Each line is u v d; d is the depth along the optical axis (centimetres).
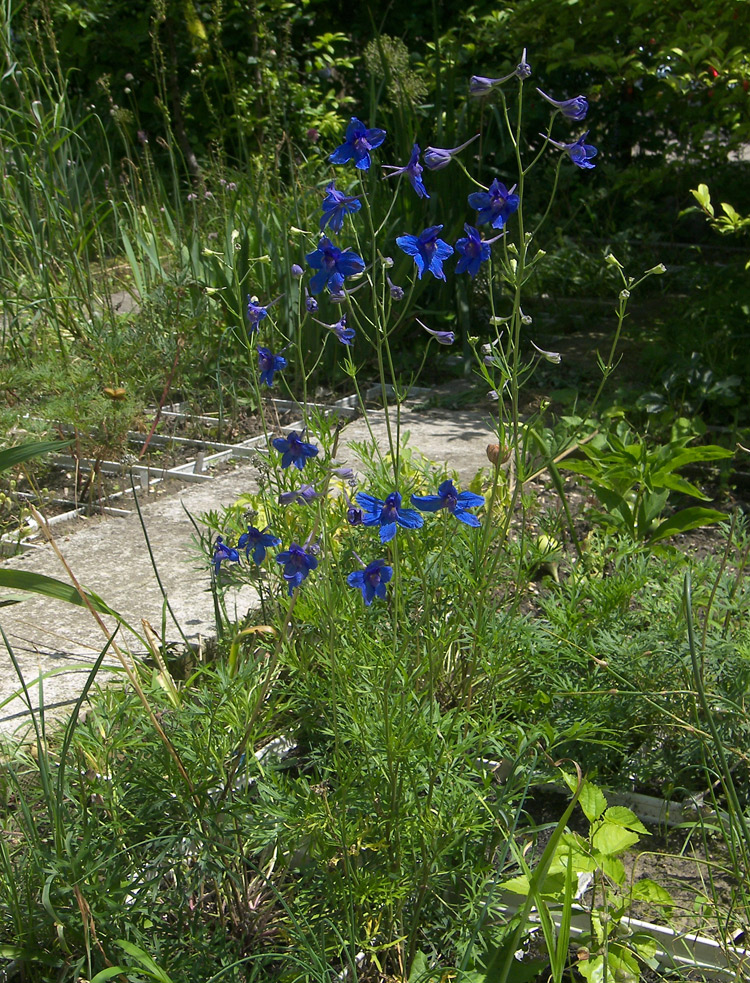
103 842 216
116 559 404
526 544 341
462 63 955
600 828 221
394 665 227
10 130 746
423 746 222
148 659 321
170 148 807
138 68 1180
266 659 289
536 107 945
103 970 185
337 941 214
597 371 654
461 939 209
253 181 758
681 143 938
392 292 256
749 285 665
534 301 817
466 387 642
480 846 232
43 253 652
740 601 313
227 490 481
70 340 645
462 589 295
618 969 207
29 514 455
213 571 309
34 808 242
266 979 212
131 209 798
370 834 226
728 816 259
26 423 504
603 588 316
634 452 388
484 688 294
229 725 236
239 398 603
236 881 221
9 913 211
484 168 849
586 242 956
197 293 646
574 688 288
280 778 231
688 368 584
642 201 955
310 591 269
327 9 1191
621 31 752
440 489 218
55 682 312
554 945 186
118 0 1167
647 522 384
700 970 220
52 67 1130
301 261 630
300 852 249
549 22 788
